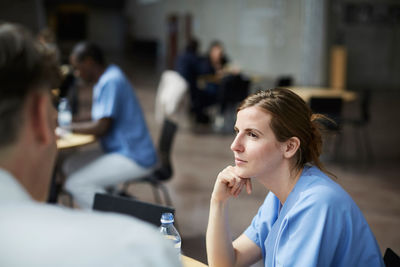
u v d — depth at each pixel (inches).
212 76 330.6
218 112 316.2
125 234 17.8
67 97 213.2
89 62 128.1
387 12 508.1
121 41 1209.4
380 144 272.4
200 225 145.9
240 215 154.5
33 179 21.1
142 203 69.7
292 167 52.2
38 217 17.9
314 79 446.6
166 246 18.3
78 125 128.6
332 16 478.0
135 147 129.6
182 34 687.7
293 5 454.6
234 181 54.9
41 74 20.1
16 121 19.4
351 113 362.3
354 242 48.7
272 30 486.0
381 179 203.2
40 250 16.8
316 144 52.8
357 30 501.4
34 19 483.5
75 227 17.6
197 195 176.1
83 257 16.8
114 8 1146.0
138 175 130.3
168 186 185.8
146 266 17.2
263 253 58.7
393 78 523.2
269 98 51.7
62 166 132.0
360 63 511.2
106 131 128.4
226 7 572.4
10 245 17.0
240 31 544.4
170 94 276.8
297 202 49.9
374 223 152.4
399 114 372.8
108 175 126.6
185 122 326.3
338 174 209.2
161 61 866.1
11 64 18.9
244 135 52.0
